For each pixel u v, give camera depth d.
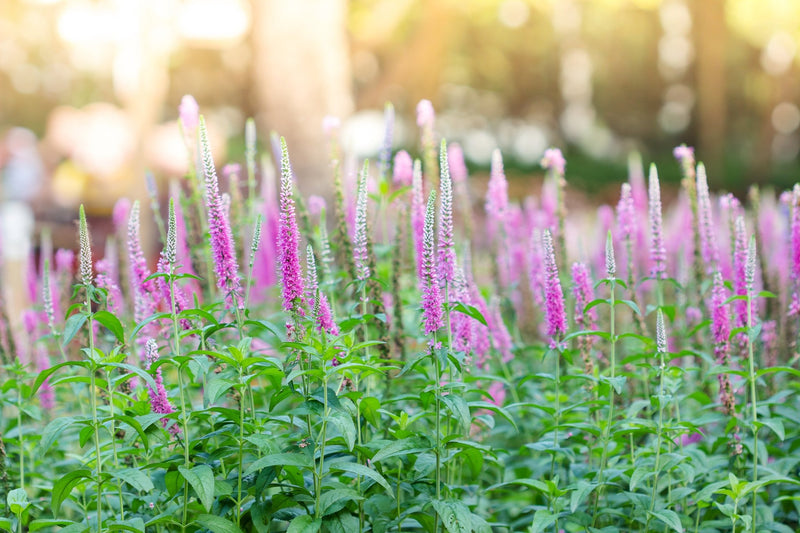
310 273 5.31
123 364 4.81
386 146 7.77
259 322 5.18
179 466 4.90
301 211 7.26
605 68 50.41
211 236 5.25
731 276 7.83
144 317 5.92
